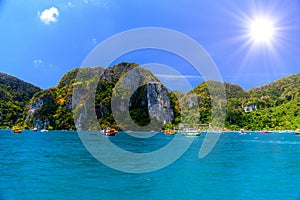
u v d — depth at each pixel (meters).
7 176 18.94
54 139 58.41
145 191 15.27
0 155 30.75
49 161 25.83
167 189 15.66
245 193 15.00
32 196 14.39
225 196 14.55
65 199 13.89
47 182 17.14
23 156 29.88
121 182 17.12
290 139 60.09
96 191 15.23
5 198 14.11
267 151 35.06
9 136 68.12
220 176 19.08
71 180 17.66
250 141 53.56
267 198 14.38
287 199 14.13
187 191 15.24
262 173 20.09
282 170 21.38
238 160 26.38
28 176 18.94
